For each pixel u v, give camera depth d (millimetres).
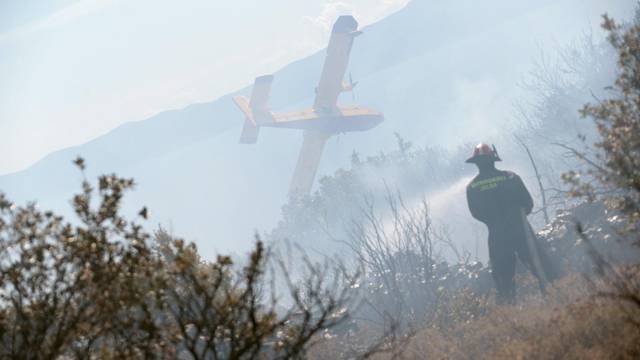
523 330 15867
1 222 10648
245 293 10664
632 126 14836
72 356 11812
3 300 10555
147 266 10664
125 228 10727
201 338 12656
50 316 10562
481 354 16125
